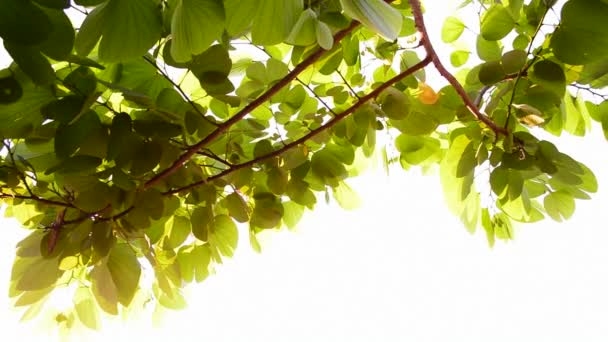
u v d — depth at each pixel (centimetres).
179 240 196
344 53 186
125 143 174
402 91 190
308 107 195
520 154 183
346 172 196
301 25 160
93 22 153
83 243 182
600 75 179
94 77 170
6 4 137
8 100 166
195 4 143
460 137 191
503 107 188
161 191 186
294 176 195
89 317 195
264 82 184
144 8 154
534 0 180
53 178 186
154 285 202
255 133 191
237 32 148
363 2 139
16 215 193
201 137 181
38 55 155
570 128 189
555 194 195
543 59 175
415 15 174
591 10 165
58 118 170
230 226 197
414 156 197
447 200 196
